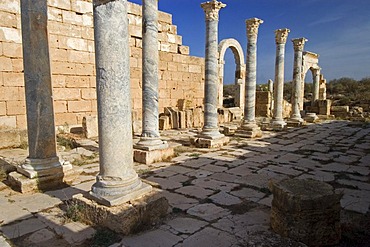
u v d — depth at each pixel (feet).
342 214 14.44
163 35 53.06
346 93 122.83
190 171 22.56
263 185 19.12
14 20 33.30
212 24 32.73
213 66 33.09
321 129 51.01
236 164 24.89
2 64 32.60
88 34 40.63
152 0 26.37
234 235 12.23
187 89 58.80
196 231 12.59
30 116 18.45
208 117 33.55
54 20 37.14
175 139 37.88
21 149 29.07
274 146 33.78
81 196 14.15
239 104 73.61
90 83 41.32
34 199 16.42
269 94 75.10
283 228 11.83
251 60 40.86
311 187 12.26
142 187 14.26
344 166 24.47
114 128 13.53
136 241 11.69
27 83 18.34
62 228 12.80
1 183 18.80
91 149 30.17
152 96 26.55
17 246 11.41
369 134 44.39
